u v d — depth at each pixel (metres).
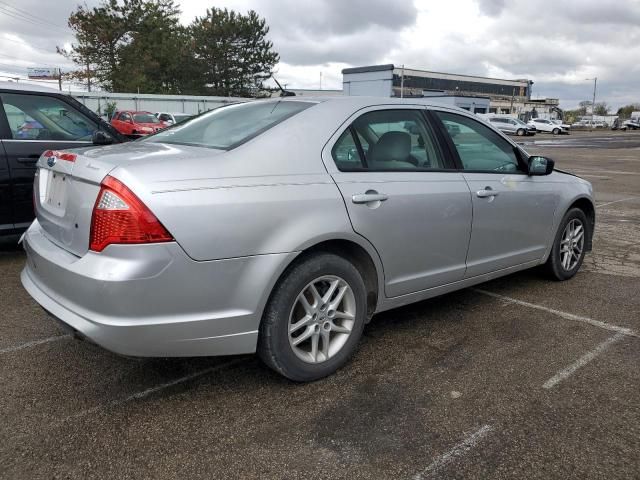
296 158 3.00
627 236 7.24
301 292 2.95
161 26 48.16
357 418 2.78
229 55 53.31
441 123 3.87
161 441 2.57
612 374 3.28
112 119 28.62
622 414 2.84
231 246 2.65
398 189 3.34
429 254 3.59
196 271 2.59
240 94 54.41
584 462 2.45
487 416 2.81
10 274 5.03
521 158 4.42
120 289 2.46
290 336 2.96
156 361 3.39
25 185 5.34
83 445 2.53
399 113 3.63
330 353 3.17
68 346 3.56
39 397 2.94
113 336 2.50
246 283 2.73
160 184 2.54
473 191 3.82
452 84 91.38
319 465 2.41
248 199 2.71
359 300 3.22
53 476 2.32
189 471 2.36
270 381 3.15
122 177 2.51
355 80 68.00
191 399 2.95
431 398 2.98
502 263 4.24
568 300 4.58
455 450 2.53
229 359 3.43
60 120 5.64
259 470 2.38
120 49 47.00
